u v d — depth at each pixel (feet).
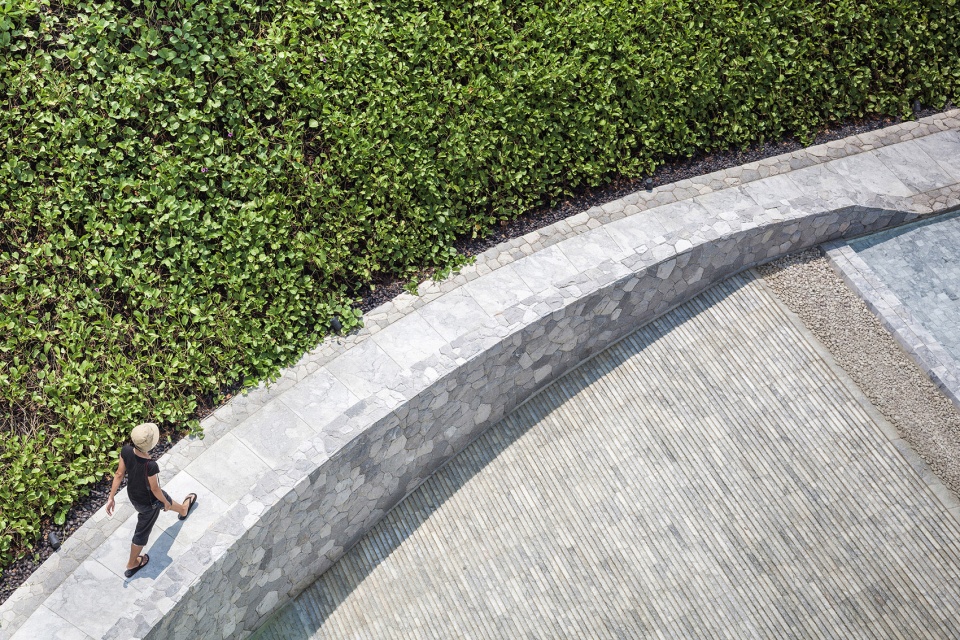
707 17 47.21
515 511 38.47
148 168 37.68
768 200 45.50
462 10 43.60
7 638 30.60
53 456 33.96
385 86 41.57
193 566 30.63
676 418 40.32
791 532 37.14
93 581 31.91
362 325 39.58
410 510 38.75
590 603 36.14
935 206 46.65
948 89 51.31
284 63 40.06
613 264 40.01
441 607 36.29
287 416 36.70
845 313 42.75
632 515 38.06
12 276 35.24
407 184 41.32
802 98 48.98
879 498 37.60
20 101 36.83
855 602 35.42
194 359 36.73
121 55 37.81
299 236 39.24
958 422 39.19
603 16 45.34
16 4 36.47
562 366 41.39
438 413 37.06
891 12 50.44
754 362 41.42
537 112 43.32
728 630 35.24
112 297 36.70
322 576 37.19
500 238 42.96
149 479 29.55
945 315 43.11
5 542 32.32
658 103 45.91
